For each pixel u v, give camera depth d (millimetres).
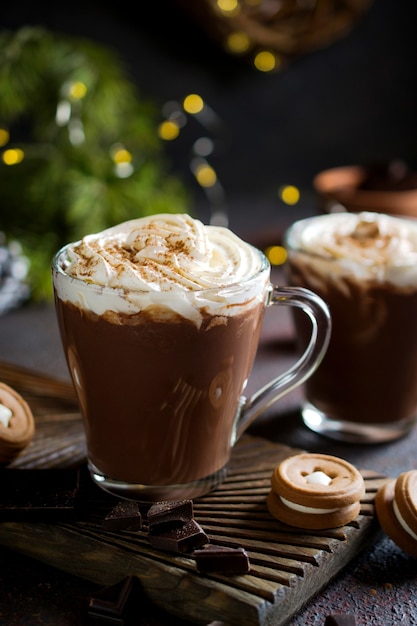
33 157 841
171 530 473
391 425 590
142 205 839
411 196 820
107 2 963
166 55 1013
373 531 504
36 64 839
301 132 1110
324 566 472
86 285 474
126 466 506
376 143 1149
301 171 1127
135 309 469
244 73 1054
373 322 560
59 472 513
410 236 584
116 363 482
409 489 494
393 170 863
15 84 833
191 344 476
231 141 1078
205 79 1040
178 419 494
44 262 797
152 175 867
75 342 491
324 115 1114
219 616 452
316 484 493
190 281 477
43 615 462
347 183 886
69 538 481
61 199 819
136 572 468
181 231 503
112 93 866
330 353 575
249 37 981
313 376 590
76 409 600
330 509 484
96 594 459
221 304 474
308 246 573
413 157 1167
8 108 845
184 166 1061
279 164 1114
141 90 1015
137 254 494
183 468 507
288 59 1038
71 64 840
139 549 471
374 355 568
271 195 1080
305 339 589
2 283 762
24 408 544
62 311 494
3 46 835
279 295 521
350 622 448
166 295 468
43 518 486
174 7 992
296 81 1085
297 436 599
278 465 520
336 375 579
